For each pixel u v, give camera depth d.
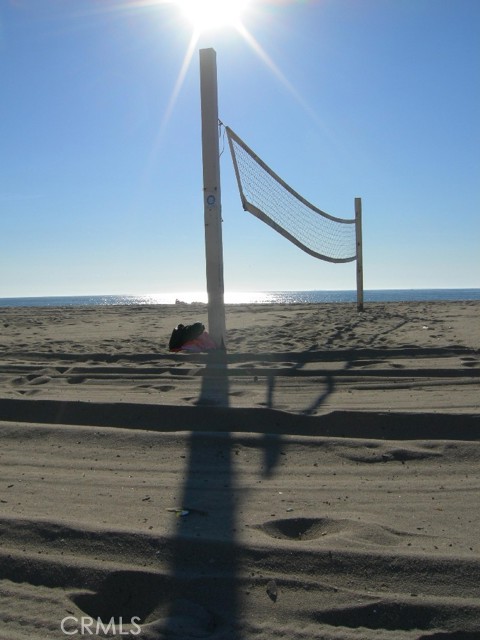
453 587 2.44
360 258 15.31
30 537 2.87
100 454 4.07
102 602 2.48
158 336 10.32
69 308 21.89
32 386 6.00
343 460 3.90
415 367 6.39
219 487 3.51
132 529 2.88
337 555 2.62
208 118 7.73
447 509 3.19
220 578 2.51
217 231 7.84
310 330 10.39
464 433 4.31
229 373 6.48
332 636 2.18
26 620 2.29
